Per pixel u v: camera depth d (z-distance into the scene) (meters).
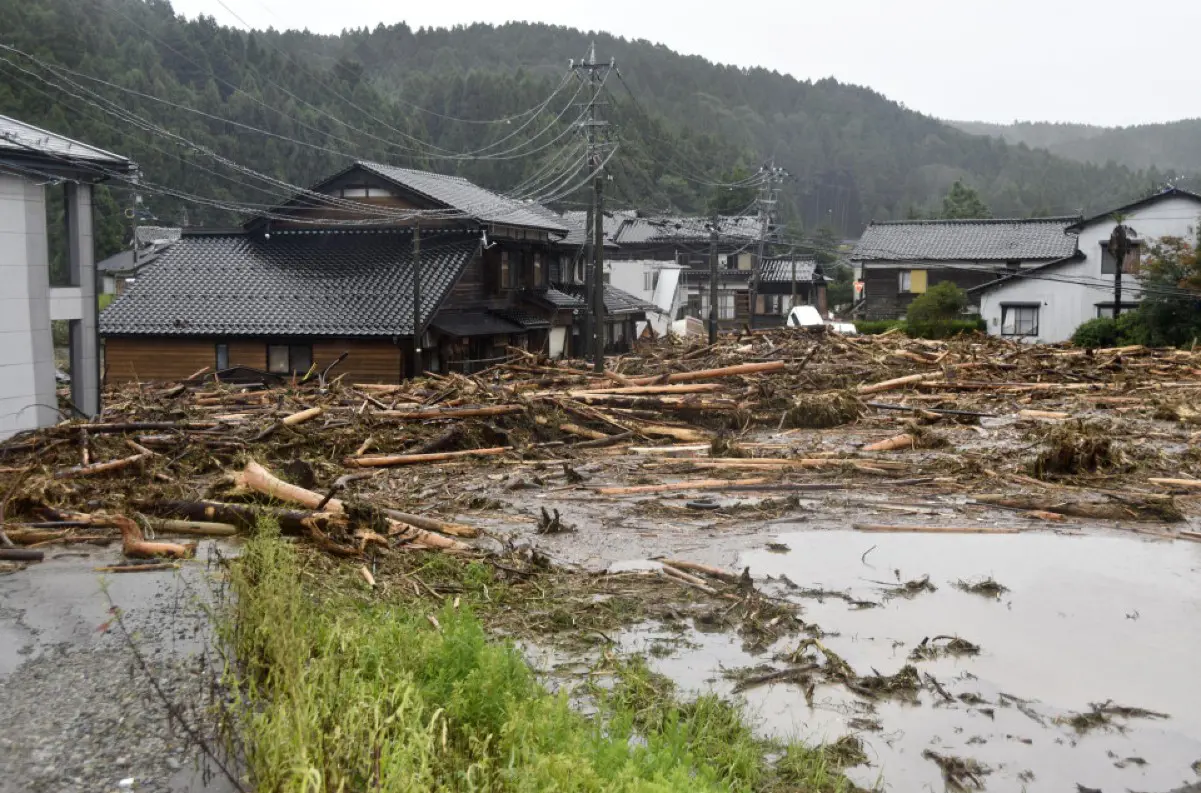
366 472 12.34
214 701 5.39
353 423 14.02
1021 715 5.69
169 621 6.62
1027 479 12.03
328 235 32.97
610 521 10.13
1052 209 108.75
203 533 8.85
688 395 17.11
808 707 5.74
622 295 47.44
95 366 17.83
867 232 50.62
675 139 89.94
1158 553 9.13
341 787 3.87
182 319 28.80
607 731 4.93
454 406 15.39
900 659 6.49
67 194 17.44
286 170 56.97
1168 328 32.16
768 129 147.00
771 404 16.84
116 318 29.12
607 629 6.89
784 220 97.19
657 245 62.66
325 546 8.23
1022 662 6.47
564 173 59.44
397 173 33.91
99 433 12.41
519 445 13.93
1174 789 4.91
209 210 57.53
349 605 6.69
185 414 14.80
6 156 15.34
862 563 8.72
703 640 6.73
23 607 6.92
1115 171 146.75
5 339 15.58
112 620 6.64
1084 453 12.53
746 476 12.52
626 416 15.90
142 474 10.99
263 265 31.61
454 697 4.64
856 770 5.00
